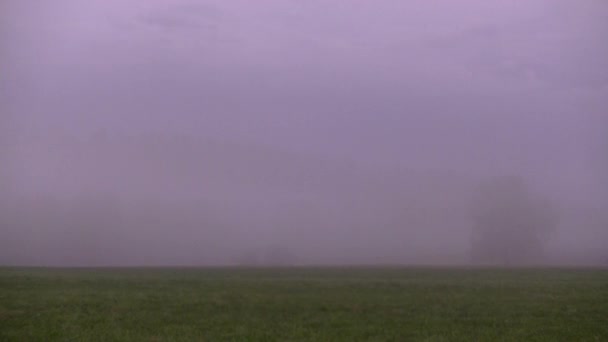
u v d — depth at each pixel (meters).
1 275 60.94
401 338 28.73
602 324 32.44
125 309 35.97
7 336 27.72
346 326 31.53
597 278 67.00
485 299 42.25
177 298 41.22
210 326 31.16
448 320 33.34
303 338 28.42
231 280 59.81
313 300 41.16
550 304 39.66
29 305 36.81
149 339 27.58
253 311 36.12
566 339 28.59
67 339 27.33
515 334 29.61
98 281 55.53
